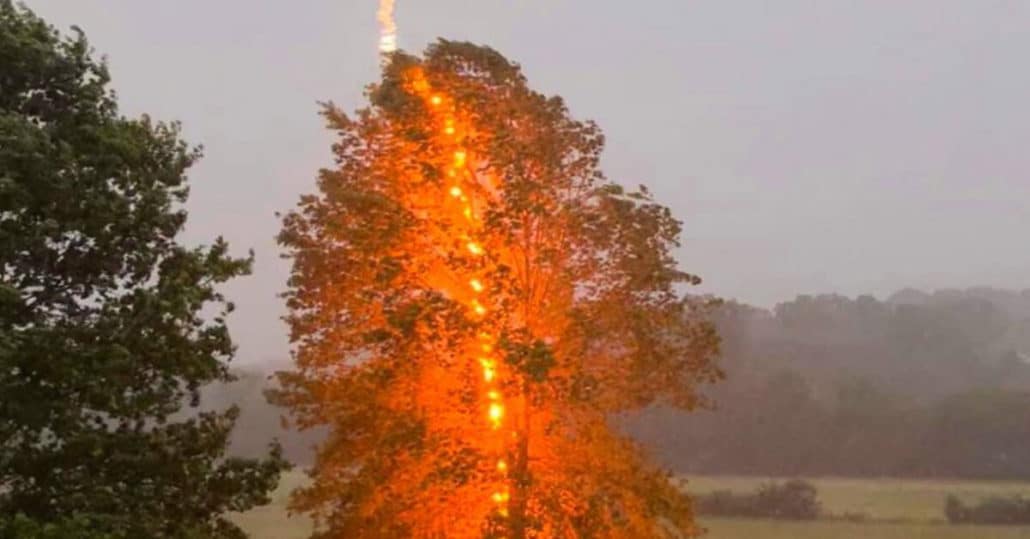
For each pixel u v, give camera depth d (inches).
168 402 600.4
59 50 609.6
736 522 1729.8
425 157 665.6
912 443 2263.8
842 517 1791.3
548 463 634.8
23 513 529.3
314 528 911.0
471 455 614.9
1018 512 1768.0
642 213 663.8
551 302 646.5
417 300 618.5
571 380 605.9
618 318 650.2
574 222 650.8
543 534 609.9
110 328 567.5
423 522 651.5
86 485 565.9
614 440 637.9
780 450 2215.8
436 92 667.4
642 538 626.2
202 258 607.5
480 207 663.1
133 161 599.2
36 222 567.2
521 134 663.1
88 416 569.3
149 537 555.2
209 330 614.9
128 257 604.1
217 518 616.4
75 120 601.6
